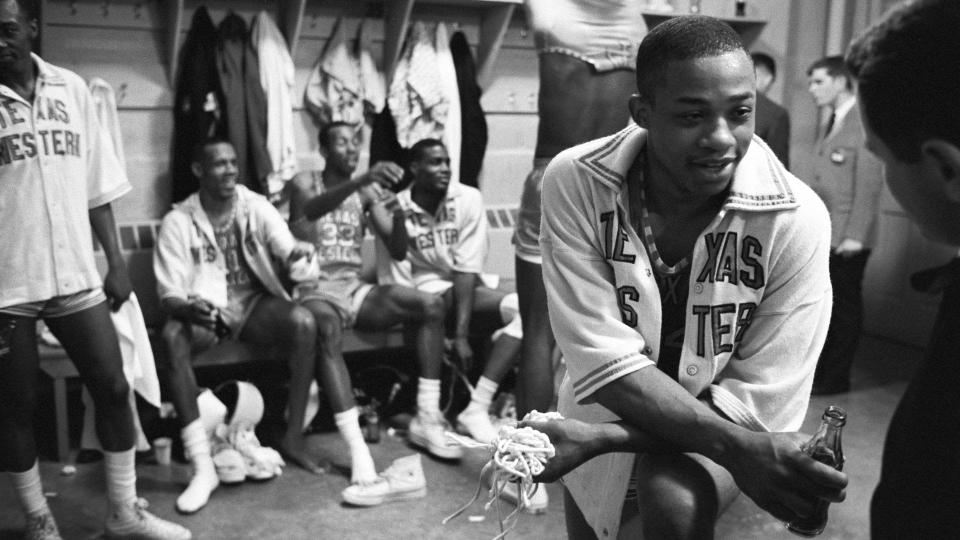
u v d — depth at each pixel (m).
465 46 4.39
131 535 2.77
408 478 3.08
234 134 3.91
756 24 5.19
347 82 4.17
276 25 4.05
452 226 3.81
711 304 1.31
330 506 3.04
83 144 2.59
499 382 3.56
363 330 3.70
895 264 5.21
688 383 1.35
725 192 1.30
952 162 0.76
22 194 2.44
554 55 2.36
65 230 2.50
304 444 3.59
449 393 3.93
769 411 1.32
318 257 3.73
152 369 3.01
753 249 1.29
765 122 3.98
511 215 4.60
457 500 3.10
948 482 0.80
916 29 0.75
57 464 3.33
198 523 2.90
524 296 2.52
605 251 1.34
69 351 2.59
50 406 3.71
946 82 0.74
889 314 5.27
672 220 1.32
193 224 3.40
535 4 2.36
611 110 2.38
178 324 3.25
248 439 3.31
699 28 1.17
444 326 3.81
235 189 3.46
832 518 2.96
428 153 3.73
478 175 4.54
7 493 3.10
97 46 3.84
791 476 1.14
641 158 1.34
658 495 1.22
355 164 3.80
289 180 3.98
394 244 3.67
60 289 2.49
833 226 4.29
